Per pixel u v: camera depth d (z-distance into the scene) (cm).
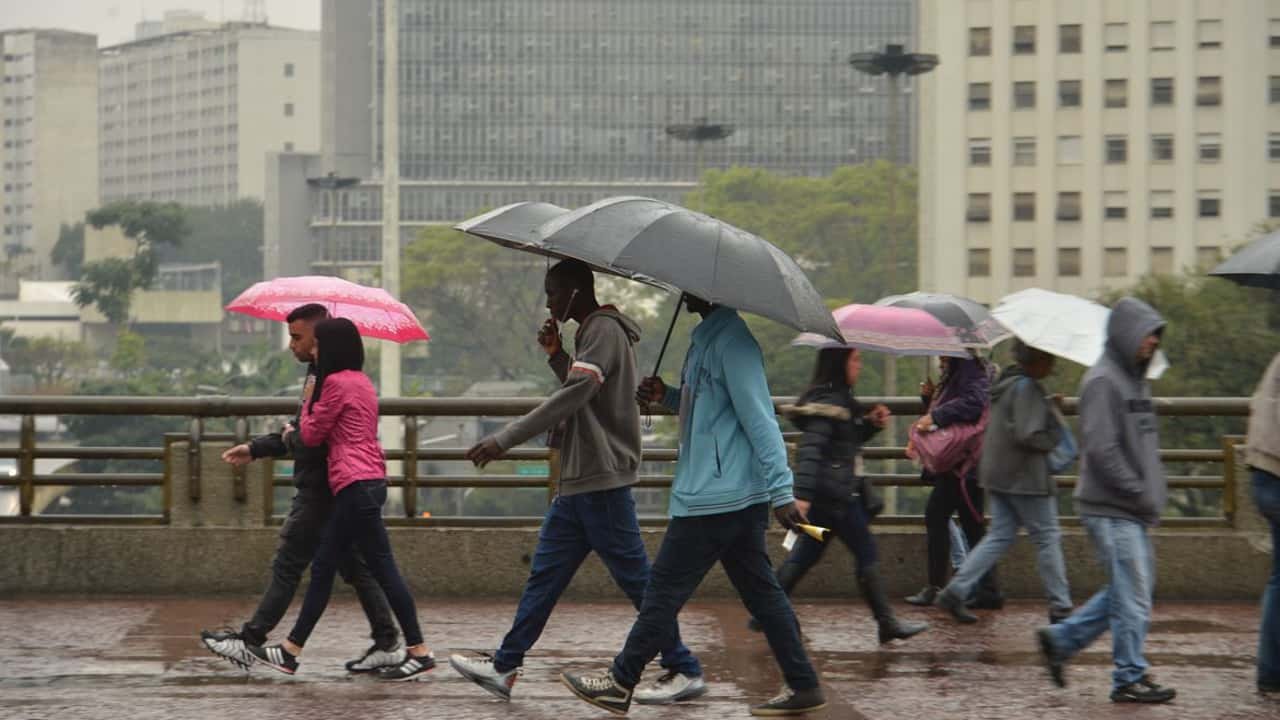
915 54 16162
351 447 1338
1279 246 1360
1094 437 1288
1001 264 19212
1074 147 19075
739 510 1178
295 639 1355
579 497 1252
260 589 1758
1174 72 18875
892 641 1554
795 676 1225
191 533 1756
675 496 1191
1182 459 1820
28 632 1556
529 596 1272
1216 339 9706
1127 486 1283
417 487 1794
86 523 1783
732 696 1322
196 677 1369
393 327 1523
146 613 1659
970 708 1291
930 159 19412
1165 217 18938
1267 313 9756
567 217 1171
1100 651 1510
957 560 1748
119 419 17762
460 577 1767
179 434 1791
